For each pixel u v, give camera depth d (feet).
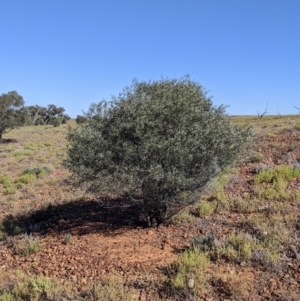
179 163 22.54
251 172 35.19
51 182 45.42
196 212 26.43
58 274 19.44
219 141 23.12
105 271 19.11
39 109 256.11
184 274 16.94
